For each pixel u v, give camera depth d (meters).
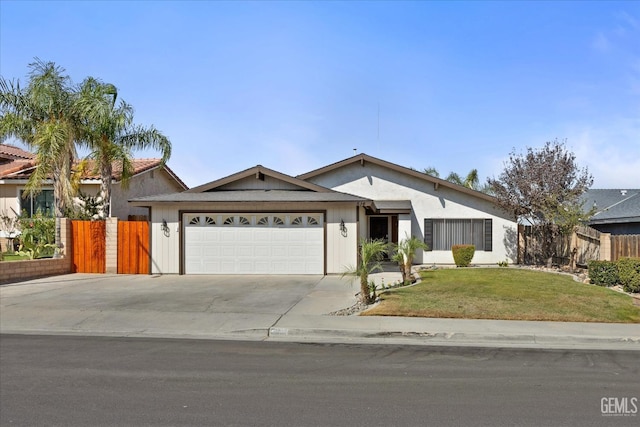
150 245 18.62
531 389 6.42
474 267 21.78
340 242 18.44
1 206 23.86
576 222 20.02
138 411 5.44
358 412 5.46
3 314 11.26
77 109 18.00
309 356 8.08
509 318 10.88
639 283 14.01
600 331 9.80
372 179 24.27
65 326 10.30
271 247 18.53
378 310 11.42
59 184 18.38
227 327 10.11
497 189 21.88
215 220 18.59
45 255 20.00
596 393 6.27
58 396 5.94
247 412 5.44
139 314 11.28
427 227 23.84
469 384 6.60
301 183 20.39
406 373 7.11
